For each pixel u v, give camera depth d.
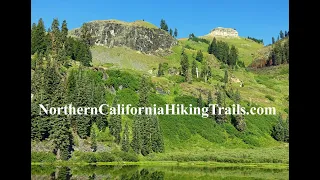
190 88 168.50
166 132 128.38
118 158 101.94
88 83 123.81
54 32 158.75
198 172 86.06
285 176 78.94
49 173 76.50
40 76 110.50
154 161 106.25
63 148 95.62
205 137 130.00
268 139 132.75
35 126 95.88
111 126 114.62
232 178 75.25
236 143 129.00
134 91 146.50
